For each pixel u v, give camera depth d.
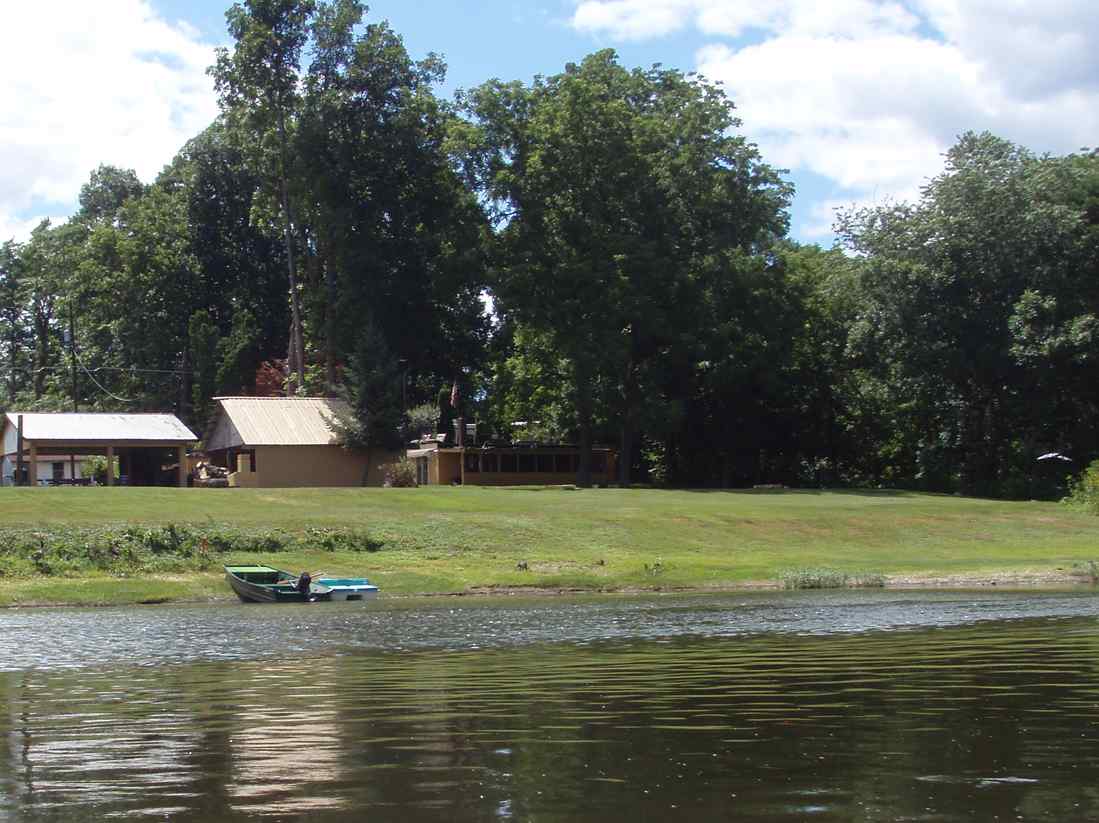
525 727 14.50
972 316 77.44
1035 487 74.62
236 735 14.25
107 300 103.44
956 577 42.38
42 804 10.95
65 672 20.95
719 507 58.16
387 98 83.81
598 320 77.50
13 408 109.06
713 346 80.81
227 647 24.89
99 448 67.06
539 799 10.80
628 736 13.81
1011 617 28.62
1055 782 11.27
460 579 42.00
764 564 45.38
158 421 66.31
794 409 88.31
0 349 118.94
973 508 60.66
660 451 91.94
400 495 58.72
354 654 23.16
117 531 44.28
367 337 77.31
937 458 82.44
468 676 19.42
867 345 80.31
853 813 10.20
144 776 12.03
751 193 83.12
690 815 10.20
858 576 41.78
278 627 29.48
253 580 40.62
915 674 18.70
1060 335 72.06
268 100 82.94
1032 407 76.81
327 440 74.56
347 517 49.78
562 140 79.44
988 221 76.50
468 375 92.06
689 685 17.89
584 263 77.00
